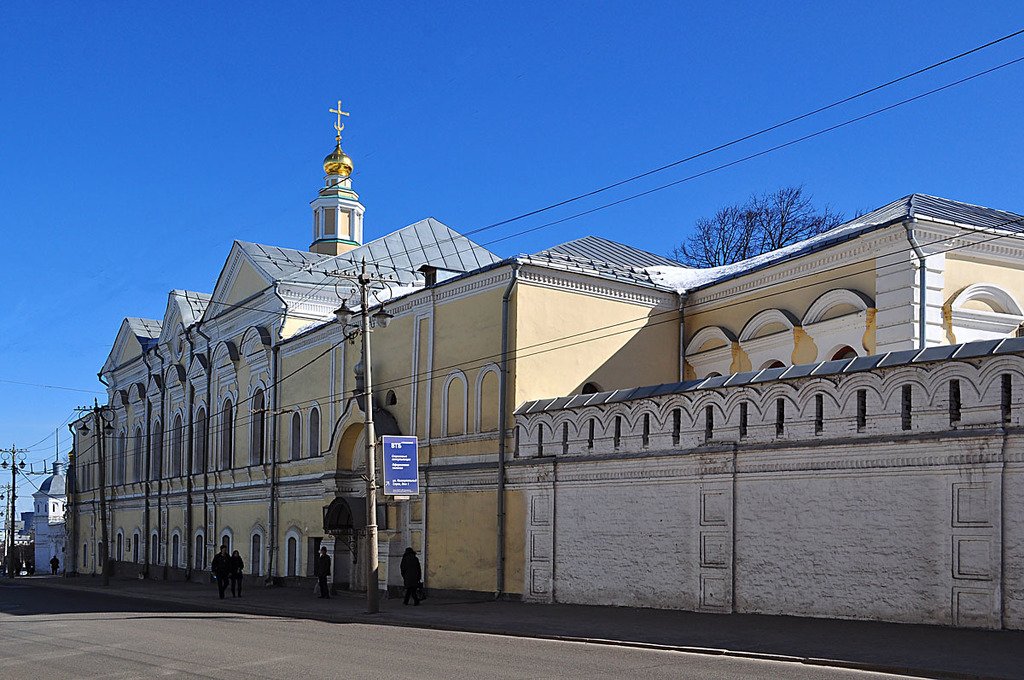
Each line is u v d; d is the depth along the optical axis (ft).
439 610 78.69
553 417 81.41
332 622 75.56
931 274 74.54
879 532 58.13
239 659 49.52
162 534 164.86
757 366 87.51
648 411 73.31
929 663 42.96
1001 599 52.54
